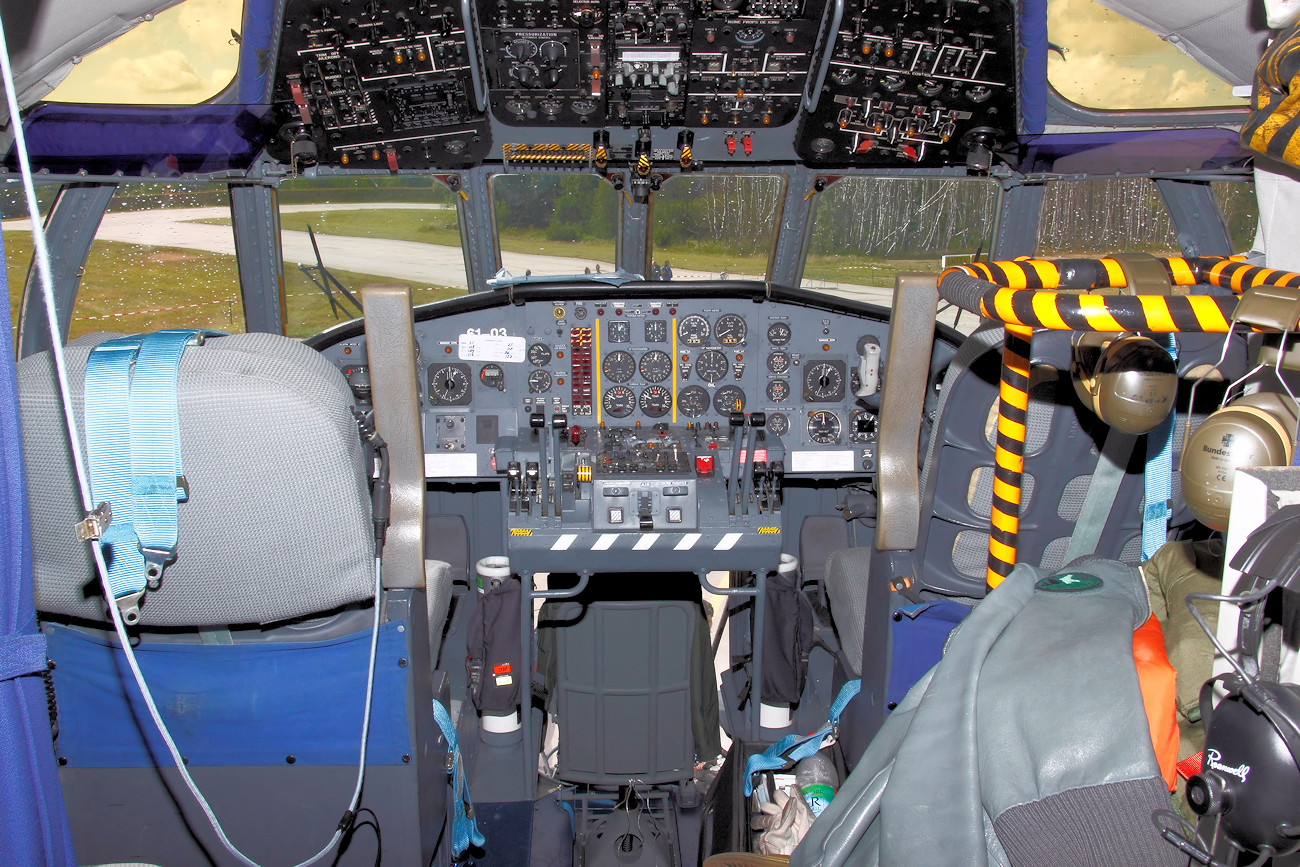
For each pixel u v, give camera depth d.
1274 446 1.37
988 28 3.39
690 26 3.41
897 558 2.45
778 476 2.96
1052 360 1.95
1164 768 1.28
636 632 2.88
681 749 2.99
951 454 2.19
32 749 1.44
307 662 1.93
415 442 2.08
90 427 1.49
